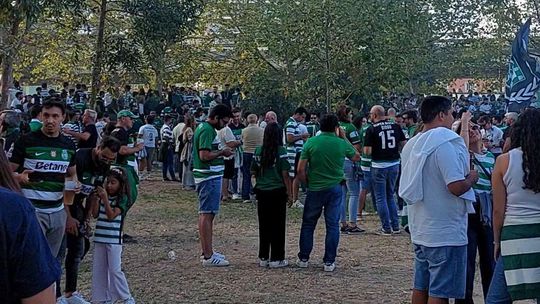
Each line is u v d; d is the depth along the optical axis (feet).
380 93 75.25
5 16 40.06
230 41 117.29
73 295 23.70
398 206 43.57
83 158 22.93
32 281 8.00
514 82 45.52
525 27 45.65
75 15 66.23
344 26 65.51
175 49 114.21
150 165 70.69
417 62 75.05
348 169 39.04
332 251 29.84
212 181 30.37
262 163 30.04
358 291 26.68
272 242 30.48
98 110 77.87
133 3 65.10
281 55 74.08
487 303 17.49
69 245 23.43
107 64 67.00
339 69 67.15
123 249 34.63
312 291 26.68
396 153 38.40
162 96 103.76
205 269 30.27
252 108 85.97
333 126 29.68
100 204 23.16
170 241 37.09
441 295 17.79
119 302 24.44
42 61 97.81
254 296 25.91
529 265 16.10
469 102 113.39
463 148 17.80
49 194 21.09
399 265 31.32
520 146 16.31
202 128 29.84
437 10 107.65
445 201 17.70
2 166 9.30
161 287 27.14
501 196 16.66
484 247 21.22
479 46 119.55
